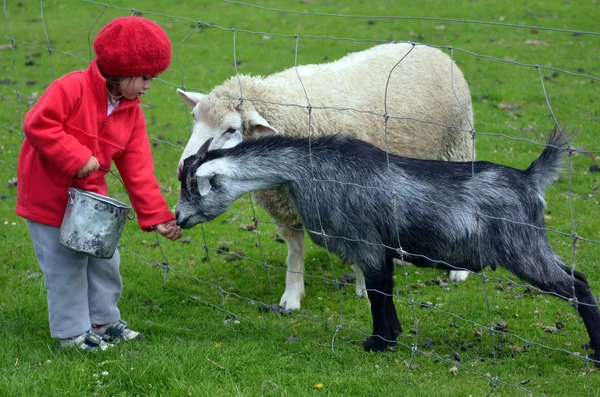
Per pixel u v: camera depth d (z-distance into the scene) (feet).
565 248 20.66
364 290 18.24
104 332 14.75
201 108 17.01
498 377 13.33
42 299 16.78
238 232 23.09
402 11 51.67
